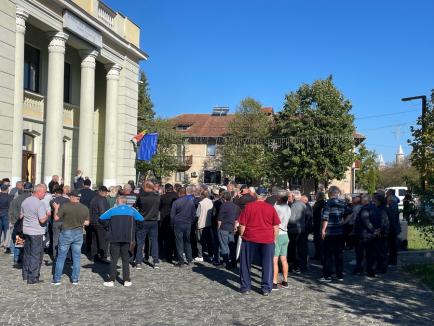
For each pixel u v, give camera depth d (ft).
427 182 38.58
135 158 85.61
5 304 24.89
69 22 63.16
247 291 29.01
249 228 28.94
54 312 23.50
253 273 35.91
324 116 128.57
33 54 68.23
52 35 62.18
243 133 155.02
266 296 28.19
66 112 75.56
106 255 38.96
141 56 86.58
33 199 30.32
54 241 38.78
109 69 79.00
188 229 38.58
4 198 41.98
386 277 35.45
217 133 173.17
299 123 129.90
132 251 40.86
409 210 40.14
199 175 172.14
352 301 27.45
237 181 155.94
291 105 132.26
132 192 42.96
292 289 30.53
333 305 26.35
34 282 30.19
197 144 174.19
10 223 36.88
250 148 149.79
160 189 47.88
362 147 172.45
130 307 24.73
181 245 38.19
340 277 33.99
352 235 40.29
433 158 38.70
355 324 22.58
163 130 150.00
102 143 84.28
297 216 36.19
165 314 23.47
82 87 70.54
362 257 36.55
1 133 51.13
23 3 54.60
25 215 30.27
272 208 29.17
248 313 24.09
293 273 36.70
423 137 39.22
